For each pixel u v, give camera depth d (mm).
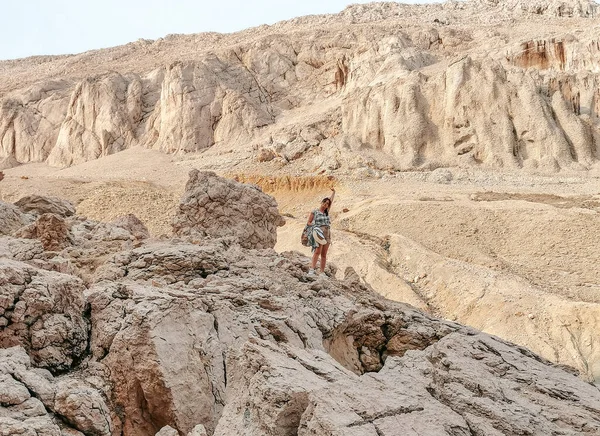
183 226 13133
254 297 8859
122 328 7203
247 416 6324
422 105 63531
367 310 9945
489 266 36500
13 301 6957
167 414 6859
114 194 49156
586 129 60656
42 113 87188
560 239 39000
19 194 50000
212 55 82062
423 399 6418
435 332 9953
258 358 6812
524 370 8109
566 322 27281
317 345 8578
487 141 59250
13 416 5762
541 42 69938
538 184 53062
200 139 72938
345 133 64750
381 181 55188
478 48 80812
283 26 126000
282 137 67000
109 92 81062
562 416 6922
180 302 7449
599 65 66625
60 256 9562
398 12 121188
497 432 6105
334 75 79812
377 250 36531
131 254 9789
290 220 41562
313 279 10734
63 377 6938
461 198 47781
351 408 5820
